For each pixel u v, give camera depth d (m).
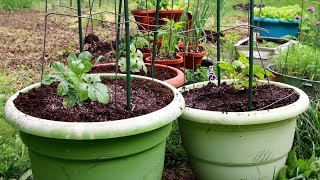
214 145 2.26
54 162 1.88
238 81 2.61
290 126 2.32
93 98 1.93
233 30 7.14
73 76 1.98
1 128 3.23
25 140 1.93
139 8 4.74
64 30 7.05
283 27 6.05
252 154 2.25
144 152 1.92
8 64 5.02
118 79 2.51
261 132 2.21
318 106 3.23
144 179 1.99
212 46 5.52
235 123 2.14
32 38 6.42
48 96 2.17
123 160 1.87
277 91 2.57
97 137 1.74
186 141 2.38
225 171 2.31
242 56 2.57
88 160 1.83
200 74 3.90
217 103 2.44
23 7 9.46
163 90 2.31
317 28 4.96
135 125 1.79
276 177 2.42
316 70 3.57
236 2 10.20
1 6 9.27
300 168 2.55
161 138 1.97
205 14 4.35
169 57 3.79
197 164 2.40
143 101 2.15
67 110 1.98
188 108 2.26
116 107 2.03
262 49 4.45
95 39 5.30
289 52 3.95
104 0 9.29
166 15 4.64
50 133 1.75
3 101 3.77
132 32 4.72
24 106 2.03
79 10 2.51
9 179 2.53
